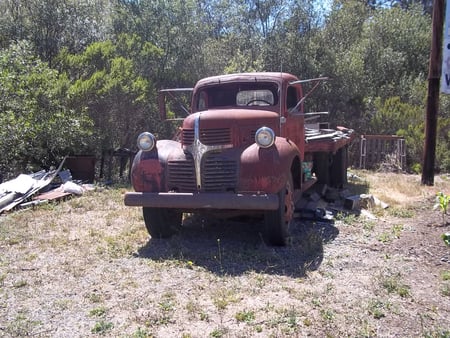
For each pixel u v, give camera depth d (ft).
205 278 15.44
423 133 44.86
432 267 16.29
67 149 35.40
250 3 59.62
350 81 52.34
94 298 13.88
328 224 22.09
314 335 11.56
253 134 18.89
